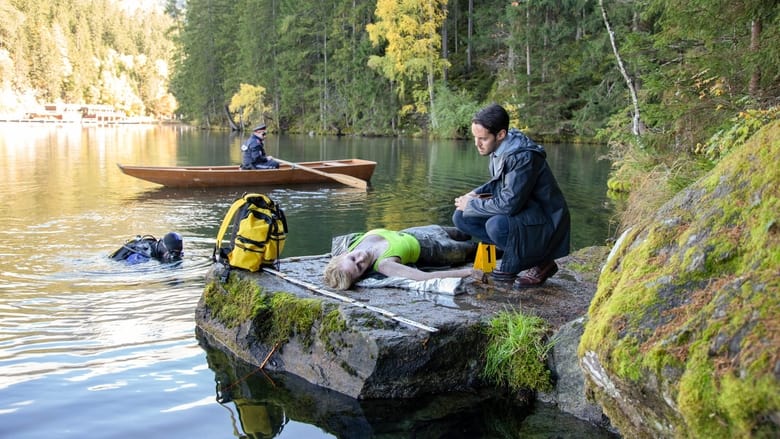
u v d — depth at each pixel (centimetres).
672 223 227
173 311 430
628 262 236
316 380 327
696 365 165
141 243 590
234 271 399
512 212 358
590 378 230
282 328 348
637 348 192
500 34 3158
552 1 2533
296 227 759
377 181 1225
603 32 2225
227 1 4778
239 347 361
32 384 315
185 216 811
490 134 360
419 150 2139
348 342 314
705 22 638
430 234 437
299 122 3947
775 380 142
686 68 673
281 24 3934
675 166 669
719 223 203
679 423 180
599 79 2367
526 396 305
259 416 288
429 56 3005
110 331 391
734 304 170
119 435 267
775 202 186
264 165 1181
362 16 3569
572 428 275
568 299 355
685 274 200
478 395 309
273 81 4031
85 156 1792
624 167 1049
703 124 653
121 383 319
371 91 3334
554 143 2445
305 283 377
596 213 851
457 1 3378
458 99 2945
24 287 477
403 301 349
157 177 1073
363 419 287
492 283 385
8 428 271
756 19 609
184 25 5625
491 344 315
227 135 3531
